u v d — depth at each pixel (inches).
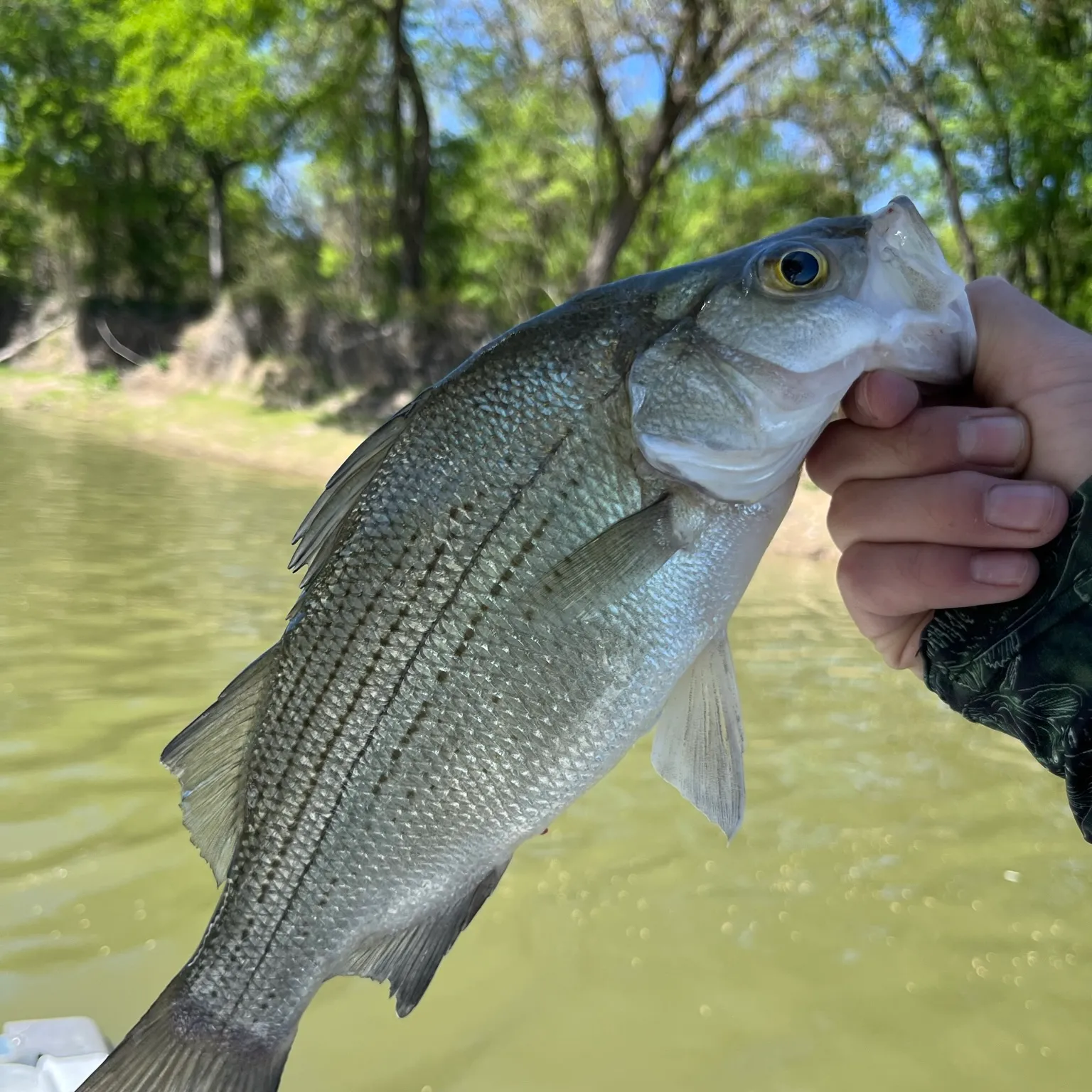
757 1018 18.6
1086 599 9.7
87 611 41.3
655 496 11.8
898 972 20.0
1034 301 10.6
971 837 25.9
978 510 9.8
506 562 11.9
